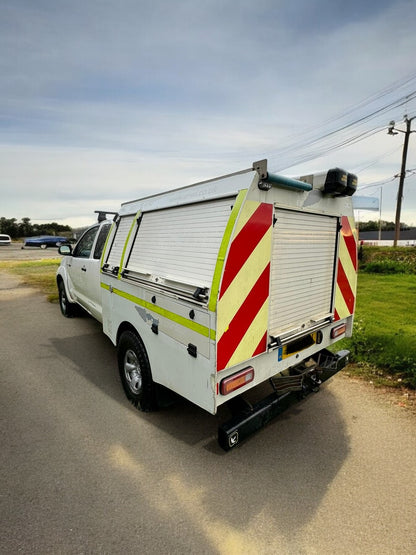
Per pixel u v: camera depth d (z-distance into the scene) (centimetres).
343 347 471
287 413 328
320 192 277
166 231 279
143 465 256
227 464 257
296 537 195
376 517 208
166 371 270
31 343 539
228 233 210
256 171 216
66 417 323
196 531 199
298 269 268
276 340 247
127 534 197
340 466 254
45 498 223
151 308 283
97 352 498
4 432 299
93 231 522
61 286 693
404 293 873
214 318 208
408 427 304
